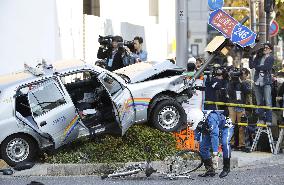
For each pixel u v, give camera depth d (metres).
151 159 28.39
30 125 27.56
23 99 28.31
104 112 29.48
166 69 30.42
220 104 33.00
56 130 28.06
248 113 33.53
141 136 28.89
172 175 26.31
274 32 50.06
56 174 27.31
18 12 39.56
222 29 31.64
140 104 29.45
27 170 27.17
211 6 33.06
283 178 26.28
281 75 35.50
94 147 28.66
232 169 28.69
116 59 33.81
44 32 39.81
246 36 31.44
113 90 28.84
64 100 28.33
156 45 57.16
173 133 29.56
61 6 40.75
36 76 28.47
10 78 28.81
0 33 39.34
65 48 41.16
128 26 50.38
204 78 33.78
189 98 30.39
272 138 32.53
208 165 26.75
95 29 44.78
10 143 27.45
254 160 30.47
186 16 33.62
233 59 52.75
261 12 40.78
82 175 27.38
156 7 61.75
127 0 56.38
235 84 33.50
